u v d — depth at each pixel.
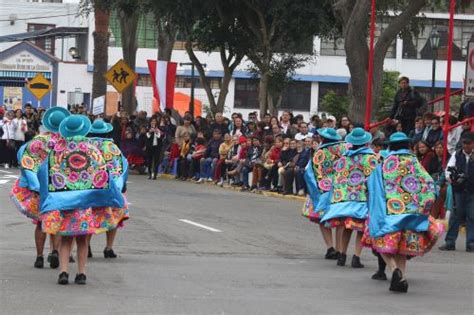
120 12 46.50
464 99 24.97
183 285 12.25
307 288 12.40
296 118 33.56
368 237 12.88
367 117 25.02
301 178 28.70
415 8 28.89
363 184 14.53
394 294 12.10
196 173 35.38
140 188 30.36
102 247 16.02
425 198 12.10
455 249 18.39
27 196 12.97
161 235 17.98
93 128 13.91
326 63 68.75
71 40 76.94
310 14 38.62
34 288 11.60
